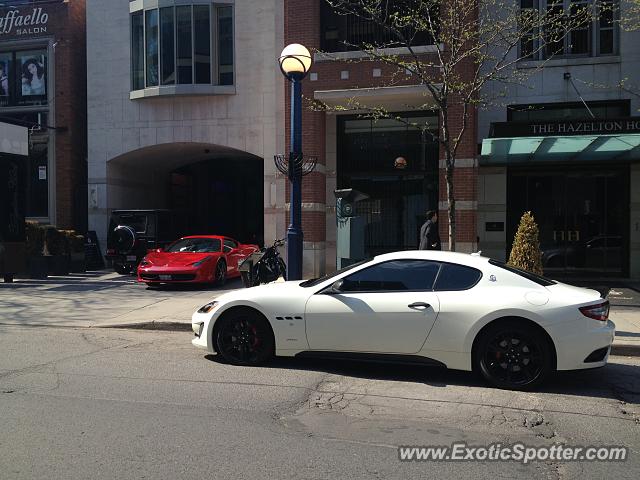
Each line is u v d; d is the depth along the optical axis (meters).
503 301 5.77
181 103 18.36
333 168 16.47
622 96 14.73
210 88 17.91
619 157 14.20
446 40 10.02
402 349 6.03
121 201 19.78
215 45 18.09
